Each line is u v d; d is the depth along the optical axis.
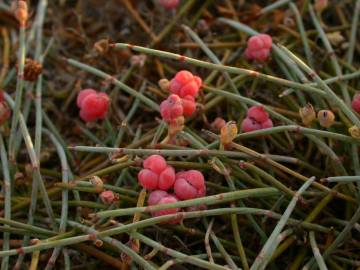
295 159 0.19
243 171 0.19
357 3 0.23
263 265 0.17
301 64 0.19
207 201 0.18
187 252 0.19
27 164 0.21
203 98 0.21
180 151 0.19
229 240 0.20
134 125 0.23
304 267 0.18
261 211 0.18
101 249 0.19
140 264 0.17
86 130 0.22
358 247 0.19
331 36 0.24
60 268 0.20
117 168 0.20
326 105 0.21
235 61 0.24
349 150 0.20
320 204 0.19
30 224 0.19
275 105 0.22
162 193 0.18
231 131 0.18
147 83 0.24
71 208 0.21
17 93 0.20
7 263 0.18
